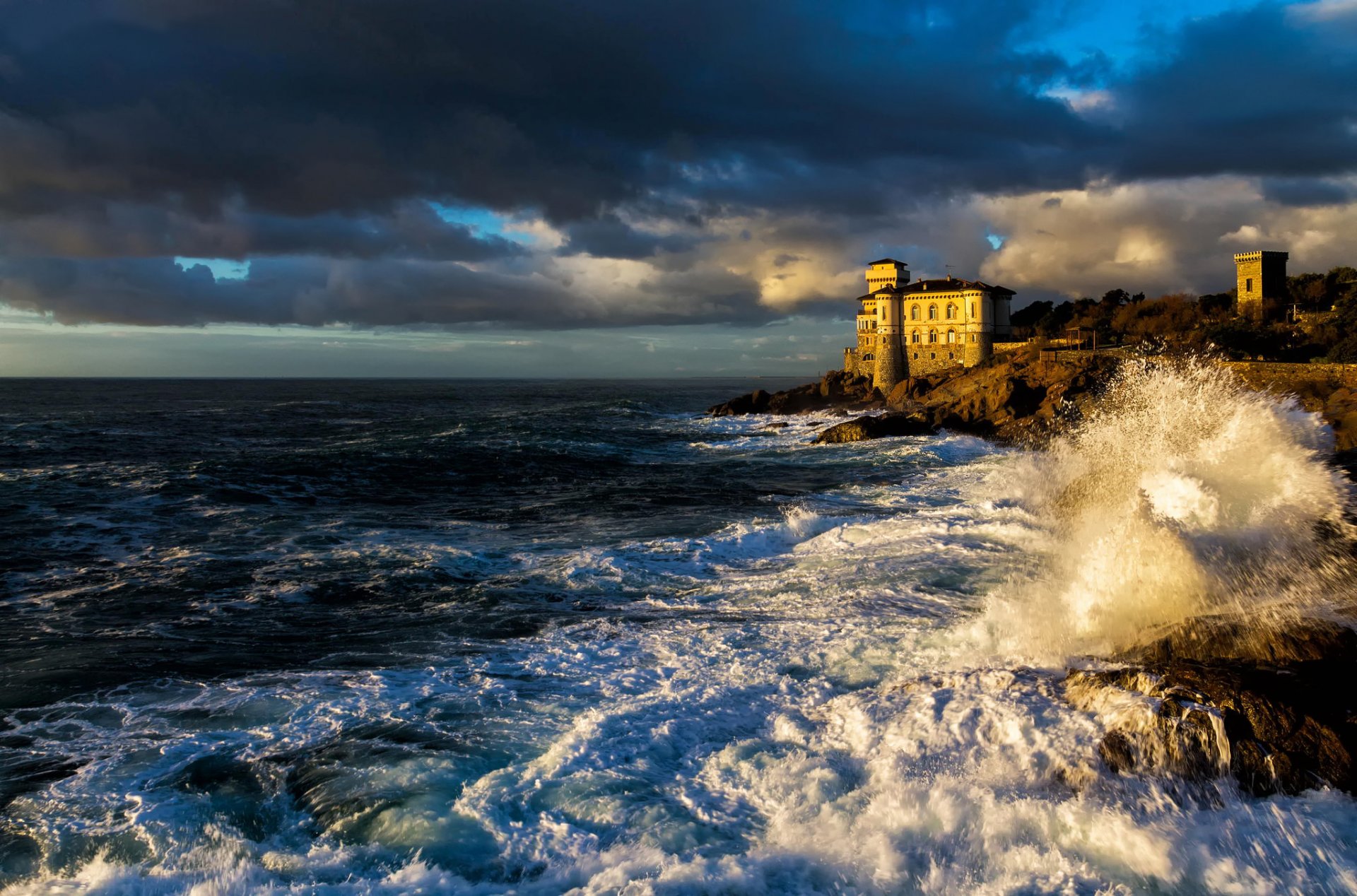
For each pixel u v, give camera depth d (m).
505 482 46.44
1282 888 8.31
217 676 15.84
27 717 13.94
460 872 9.36
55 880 9.33
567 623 18.89
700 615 19.05
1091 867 8.84
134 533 30.53
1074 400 69.94
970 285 113.31
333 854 9.76
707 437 78.00
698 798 10.68
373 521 33.16
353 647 17.52
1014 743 11.00
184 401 162.75
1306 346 79.88
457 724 13.21
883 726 11.91
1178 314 103.31
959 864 9.05
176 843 10.07
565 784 11.03
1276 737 10.02
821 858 9.26
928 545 24.28
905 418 70.38
